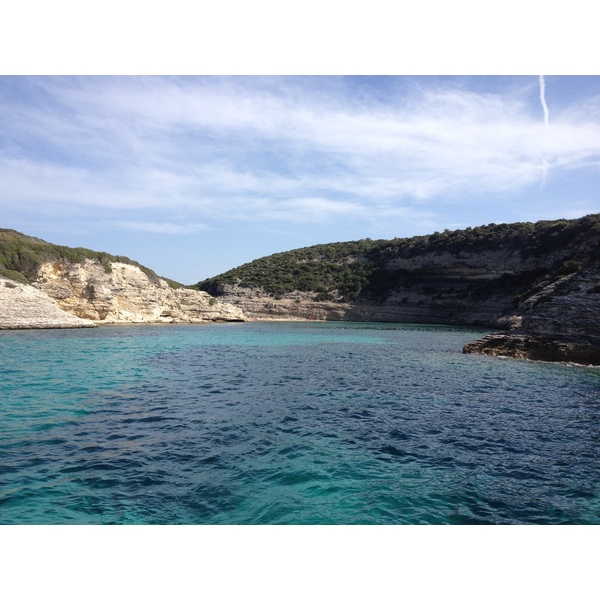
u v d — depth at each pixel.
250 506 7.80
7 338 36.66
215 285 115.00
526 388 19.91
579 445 11.80
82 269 56.97
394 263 104.31
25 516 7.26
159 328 58.12
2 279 46.78
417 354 33.59
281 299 102.50
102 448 10.69
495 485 9.05
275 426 12.98
